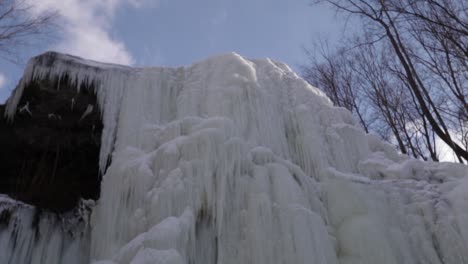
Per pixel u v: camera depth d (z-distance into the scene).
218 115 6.56
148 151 6.38
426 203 6.02
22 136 6.52
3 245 5.83
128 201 5.62
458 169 6.84
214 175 5.40
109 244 5.36
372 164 6.99
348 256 5.27
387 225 5.67
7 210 6.08
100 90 6.94
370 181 6.23
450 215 5.82
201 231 5.11
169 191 5.15
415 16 8.66
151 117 6.98
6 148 6.49
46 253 6.17
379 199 5.95
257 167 5.72
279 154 6.45
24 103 6.51
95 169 6.74
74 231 6.45
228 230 5.15
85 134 6.73
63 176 6.68
